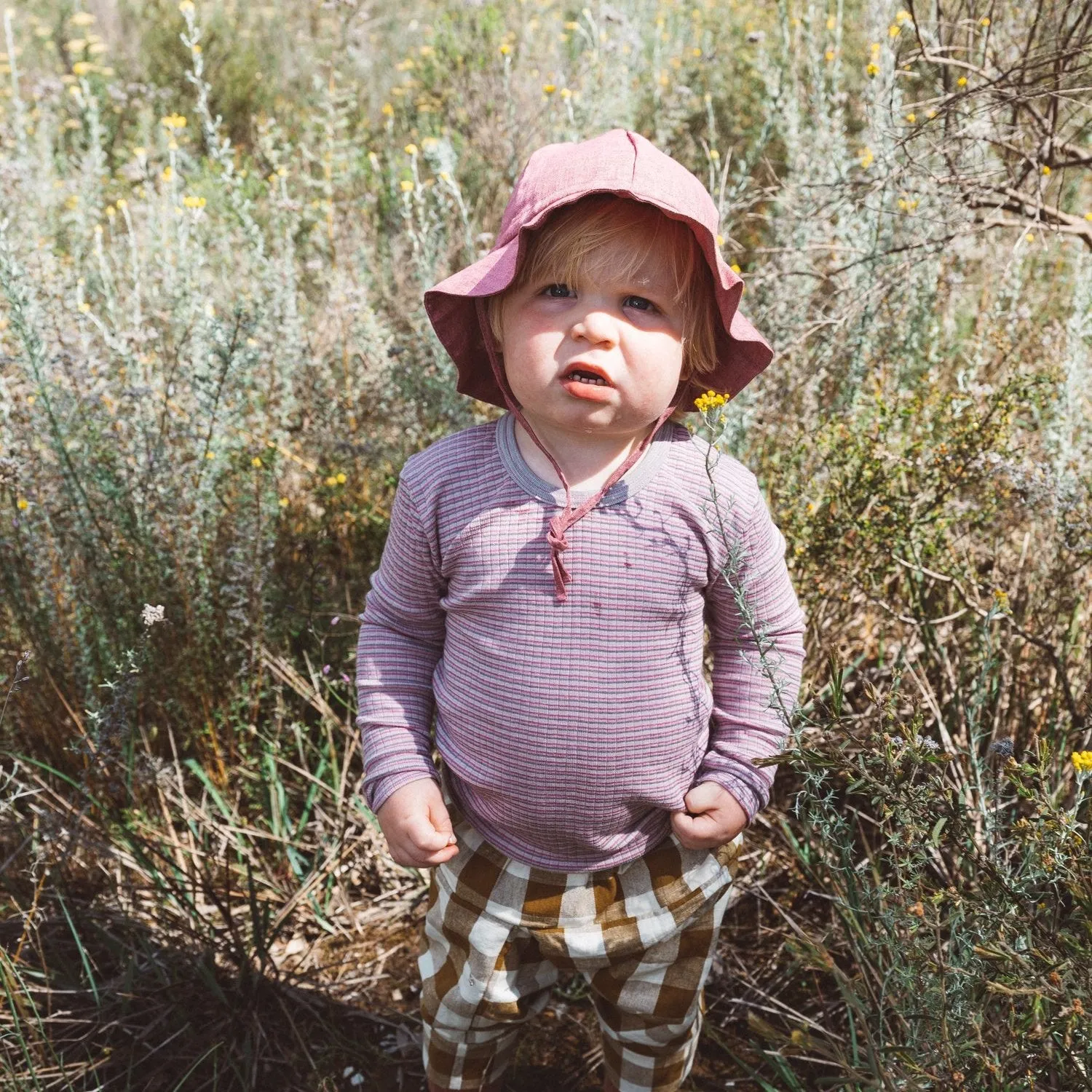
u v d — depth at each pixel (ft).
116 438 9.02
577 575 4.88
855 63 15.08
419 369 10.62
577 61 15.46
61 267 11.43
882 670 7.91
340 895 8.06
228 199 15.43
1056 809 4.65
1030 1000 4.25
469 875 5.43
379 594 5.54
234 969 7.39
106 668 8.45
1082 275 9.38
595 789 5.06
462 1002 5.56
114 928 7.52
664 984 5.48
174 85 20.86
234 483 9.34
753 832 8.13
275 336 10.65
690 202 4.75
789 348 9.25
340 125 15.30
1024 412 10.24
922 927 4.84
